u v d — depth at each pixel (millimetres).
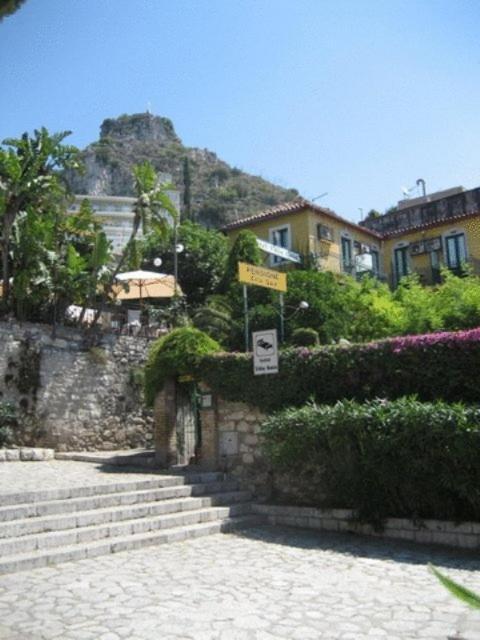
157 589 6246
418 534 8984
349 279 30047
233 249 28312
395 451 9094
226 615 5371
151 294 27766
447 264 33562
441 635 4812
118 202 61219
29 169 19703
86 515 8789
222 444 12711
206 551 8273
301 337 21594
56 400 18812
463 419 8469
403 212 37500
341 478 9953
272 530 9977
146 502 10164
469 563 7547
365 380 11008
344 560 7703
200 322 23469
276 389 11938
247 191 105250
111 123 139750
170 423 14055
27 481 11266
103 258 21000
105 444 19859
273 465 11250
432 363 10258
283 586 6383
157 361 14102
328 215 32562
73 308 23344
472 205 34500
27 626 5070
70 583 6496
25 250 19688
